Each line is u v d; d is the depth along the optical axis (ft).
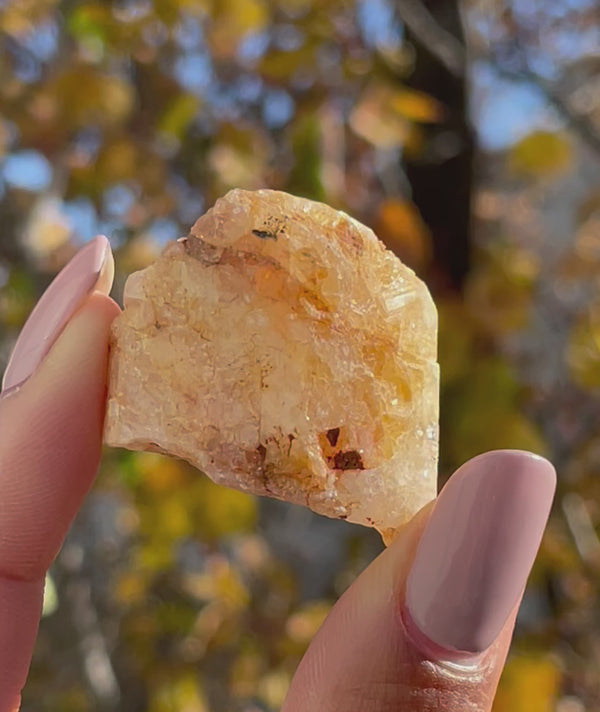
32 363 0.49
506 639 0.43
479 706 0.42
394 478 0.46
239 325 0.46
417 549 0.42
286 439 0.45
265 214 0.47
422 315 0.47
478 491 0.41
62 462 0.49
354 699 0.42
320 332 0.46
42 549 0.50
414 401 0.46
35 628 0.50
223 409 0.46
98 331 0.48
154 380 0.46
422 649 0.42
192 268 0.47
